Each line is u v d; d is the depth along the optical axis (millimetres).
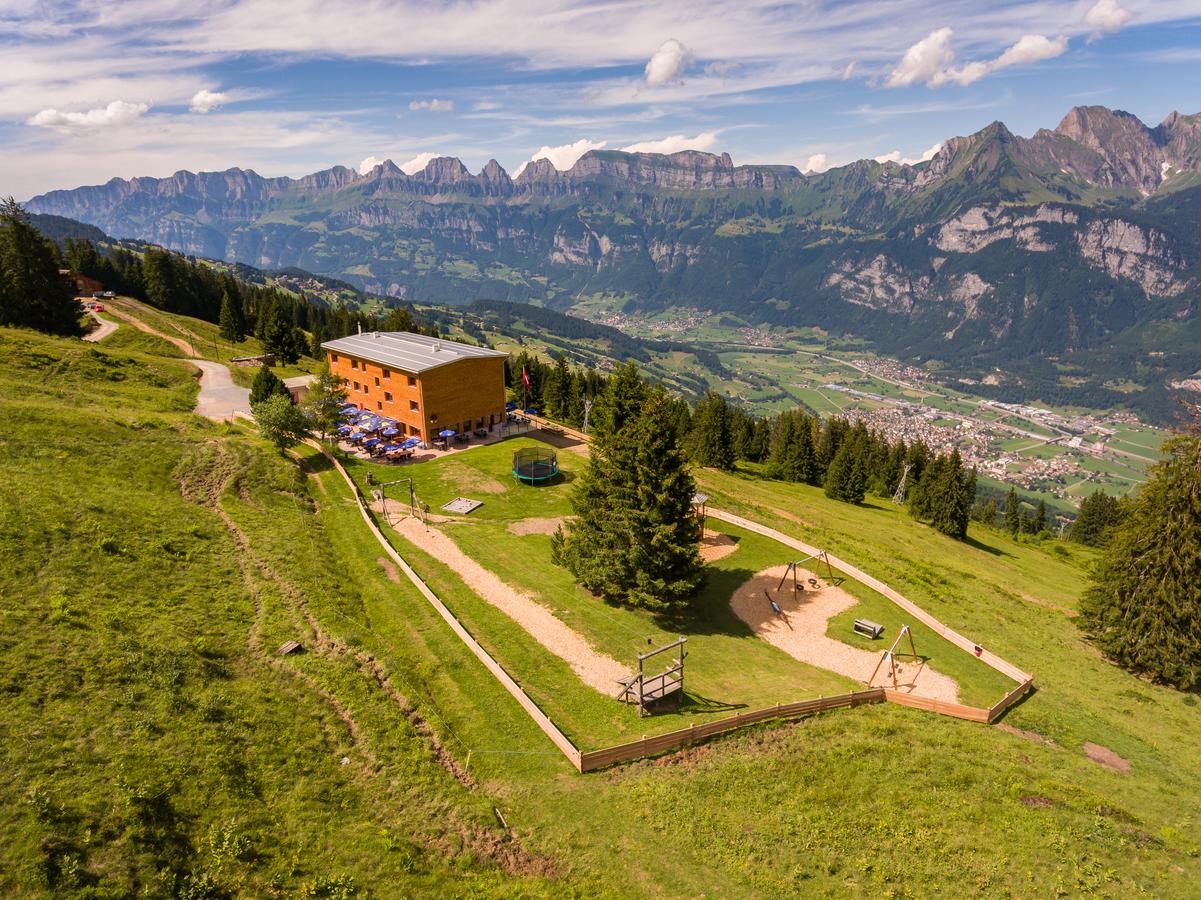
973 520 127625
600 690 33688
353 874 20047
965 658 41344
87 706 23438
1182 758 33125
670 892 21422
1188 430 43969
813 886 21750
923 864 22641
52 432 52438
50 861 17516
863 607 46781
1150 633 43281
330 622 35219
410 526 54656
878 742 30047
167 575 35250
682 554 40031
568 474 70688
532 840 23344
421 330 162375
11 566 30922
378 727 27250
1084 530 126250
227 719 24969
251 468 57344
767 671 37312
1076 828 24859
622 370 50938
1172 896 21719
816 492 105500
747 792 26234
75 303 102750
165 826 19688
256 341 141625
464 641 37062
